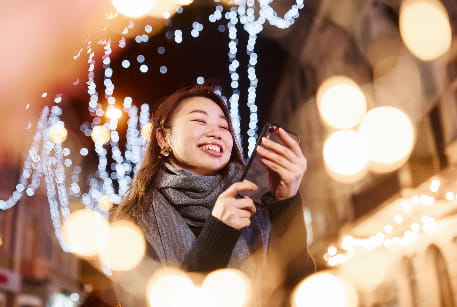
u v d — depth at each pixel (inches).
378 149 358.6
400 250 484.7
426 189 412.2
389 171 497.0
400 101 494.0
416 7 375.9
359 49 590.9
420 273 448.5
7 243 915.4
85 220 794.2
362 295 566.6
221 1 463.5
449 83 406.9
